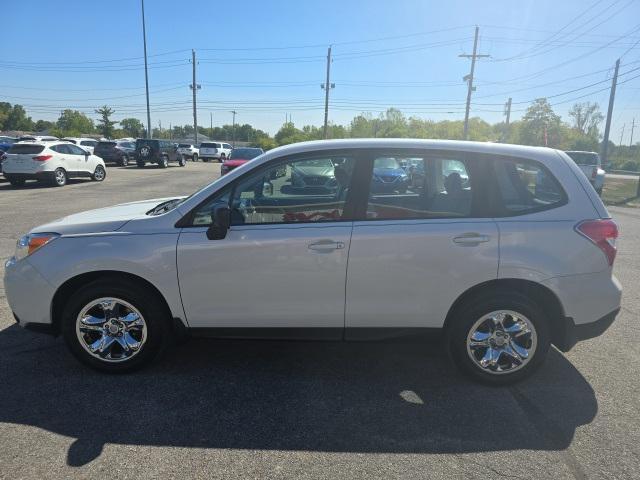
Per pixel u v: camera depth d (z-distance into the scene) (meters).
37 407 3.18
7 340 4.21
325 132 53.59
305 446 2.82
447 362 3.93
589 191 3.45
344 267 3.36
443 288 3.37
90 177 19.98
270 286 3.40
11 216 10.72
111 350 3.60
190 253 3.38
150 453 2.73
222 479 2.53
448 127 79.06
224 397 3.35
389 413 3.18
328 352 4.11
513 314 3.41
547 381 3.64
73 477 2.53
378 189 3.43
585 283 3.37
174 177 23.33
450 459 2.72
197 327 3.53
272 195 3.49
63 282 3.46
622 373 3.79
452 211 3.43
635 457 2.75
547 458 2.74
